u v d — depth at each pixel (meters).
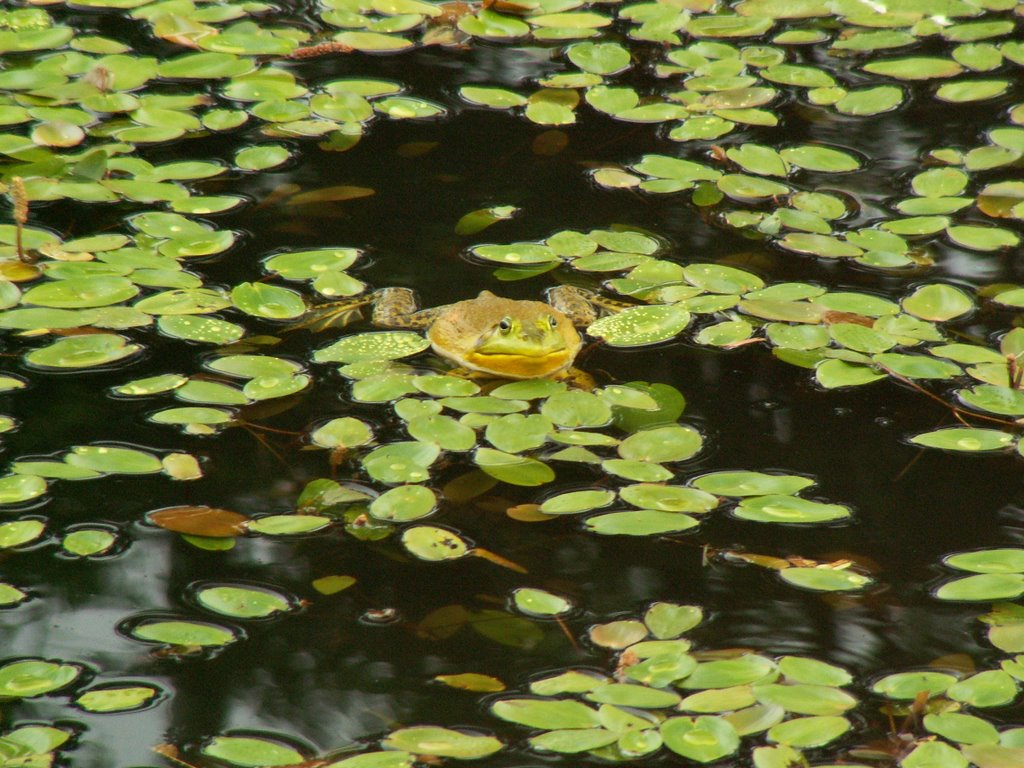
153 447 7.90
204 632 6.46
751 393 8.85
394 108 13.06
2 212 10.55
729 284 9.95
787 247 10.66
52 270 9.50
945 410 8.61
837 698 6.02
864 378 8.62
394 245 10.65
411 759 5.62
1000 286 10.07
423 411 8.20
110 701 6.00
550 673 6.27
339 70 13.91
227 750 5.72
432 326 9.48
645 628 6.59
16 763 5.54
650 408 8.32
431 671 6.30
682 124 12.95
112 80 12.83
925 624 6.67
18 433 7.91
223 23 14.71
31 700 6.00
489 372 9.00
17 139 11.65
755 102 13.25
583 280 10.41
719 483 7.62
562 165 12.19
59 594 6.71
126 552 7.07
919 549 7.26
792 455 8.12
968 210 11.34
